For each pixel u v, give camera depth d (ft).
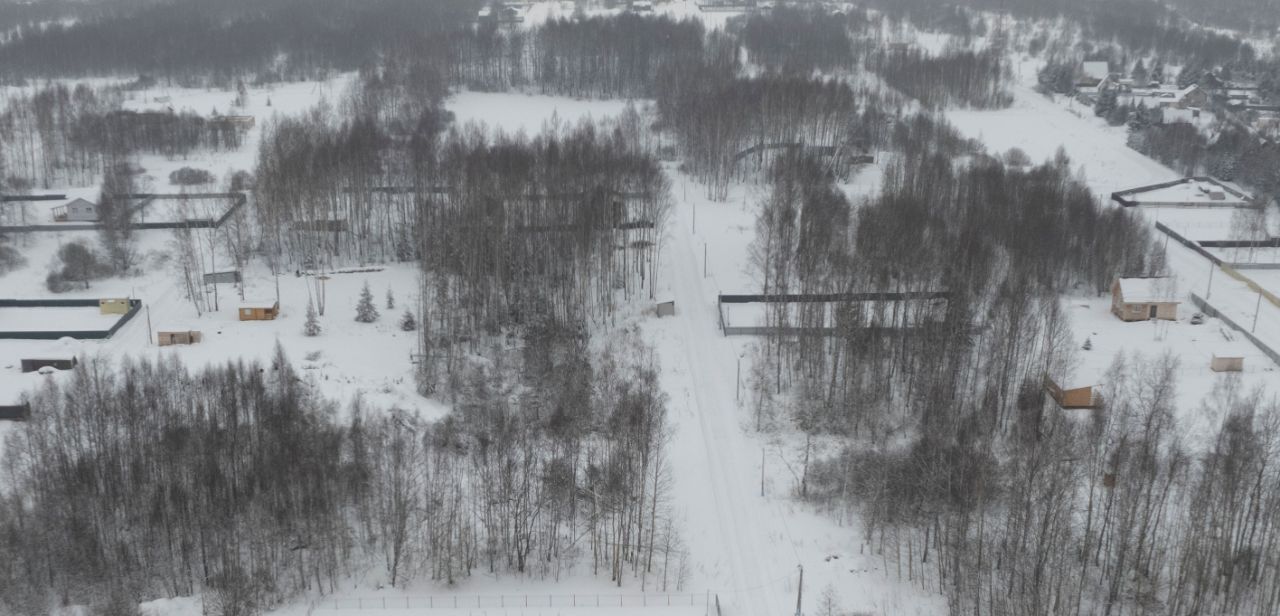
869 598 369.50
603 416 465.47
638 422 412.77
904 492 399.85
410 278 632.38
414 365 514.68
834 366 486.38
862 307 508.12
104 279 624.18
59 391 437.99
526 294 565.53
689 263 649.61
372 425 421.59
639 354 538.88
